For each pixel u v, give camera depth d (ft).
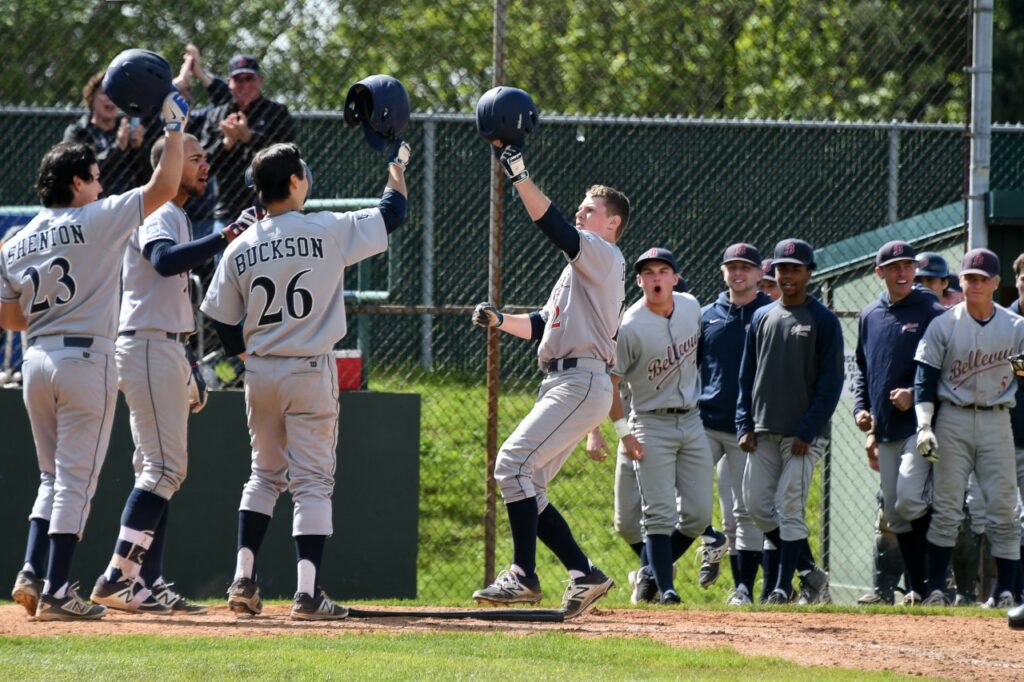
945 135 134.31
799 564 89.56
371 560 92.12
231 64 95.25
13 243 61.11
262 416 60.70
